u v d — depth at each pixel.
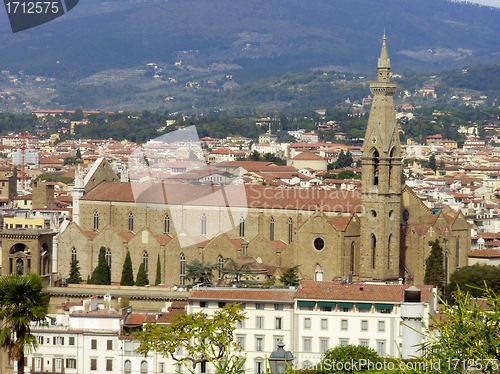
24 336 155.12
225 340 151.88
